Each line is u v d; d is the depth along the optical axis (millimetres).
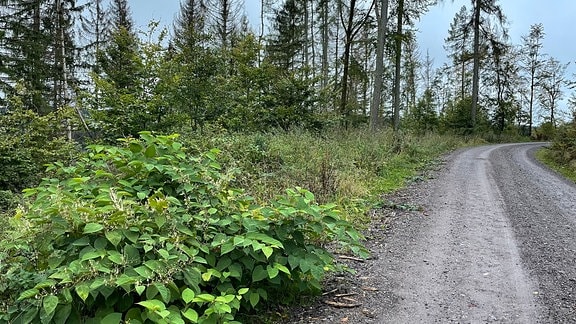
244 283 3404
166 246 2945
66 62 17609
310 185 7953
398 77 23422
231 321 2898
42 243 2867
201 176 3693
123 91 11086
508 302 3822
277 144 10531
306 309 3613
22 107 10305
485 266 4766
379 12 19188
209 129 11023
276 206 3625
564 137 18797
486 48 30812
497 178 12148
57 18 17672
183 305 3012
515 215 7375
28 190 3248
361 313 3562
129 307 2816
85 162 3934
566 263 4902
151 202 3047
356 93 29922
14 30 15188
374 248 5402
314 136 13484
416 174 12336
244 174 7508
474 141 31031
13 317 2721
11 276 2867
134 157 3680
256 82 16406
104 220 2873
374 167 11695
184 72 12398
